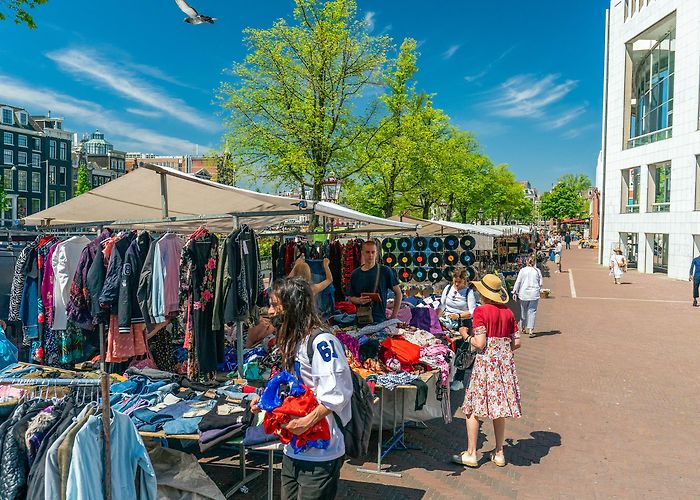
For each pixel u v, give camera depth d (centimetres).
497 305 500
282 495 283
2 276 648
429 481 473
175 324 608
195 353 473
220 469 489
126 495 280
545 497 446
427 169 2378
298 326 272
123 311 495
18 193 5341
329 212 657
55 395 318
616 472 494
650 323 1341
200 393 432
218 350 495
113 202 786
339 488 457
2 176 5041
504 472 493
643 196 3109
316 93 1633
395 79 2131
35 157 5531
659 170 3083
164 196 630
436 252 1178
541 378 820
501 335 493
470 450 507
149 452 362
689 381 799
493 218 6731
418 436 583
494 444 561
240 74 1622
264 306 626
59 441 256
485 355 494
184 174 603
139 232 521
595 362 921
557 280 2556
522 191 5978
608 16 3706
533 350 1019
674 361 927
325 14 1591
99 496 263
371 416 296
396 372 518
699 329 1253
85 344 577
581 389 761
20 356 630
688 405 687
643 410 669
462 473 491
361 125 1739
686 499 443
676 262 2697
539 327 1284
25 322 559
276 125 1638
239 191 616
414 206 2753
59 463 254
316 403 264
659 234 3203
